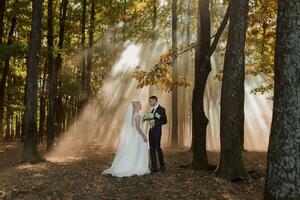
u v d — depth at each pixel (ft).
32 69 56.95
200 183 37.06
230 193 34.50
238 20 37.73
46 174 43.55
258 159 54.85
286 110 24.27
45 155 67.31
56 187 36.76
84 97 89.66
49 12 72.43
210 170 42.52
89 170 44.65
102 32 104.73
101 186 36.42
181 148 75.87
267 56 68.59
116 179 39.01
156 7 89.86
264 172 44.01
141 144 41.39
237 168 38.47
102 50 102.53
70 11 93.30
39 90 126.11
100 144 99.30
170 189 35.22
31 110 56.39
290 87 24.16
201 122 43.70
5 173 45.65
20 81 121.80
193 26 88.99
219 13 75.36
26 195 34.78
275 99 24.97
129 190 35.01
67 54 83.76
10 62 112.37
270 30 66.49
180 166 45.24
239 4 37.63
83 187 36.24
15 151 78.54
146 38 95.66
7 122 125.90
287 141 24.26
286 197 24.20
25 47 61.41
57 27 95.04
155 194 33.78
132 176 40.16
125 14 92.84
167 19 93.71
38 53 57.41
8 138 124.98
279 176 24.49
